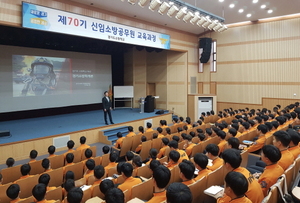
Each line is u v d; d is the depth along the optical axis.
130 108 14.19
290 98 11.38
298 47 11.06
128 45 12.48
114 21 9.05
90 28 8.13
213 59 13.69
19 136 7.43
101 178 3.62
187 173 2.88
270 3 9.65
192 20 8.10
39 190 2.90
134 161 4.07
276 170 2.89
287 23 11.30
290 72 11.33
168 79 13.45
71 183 3.32
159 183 2.50
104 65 13.09
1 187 3.78
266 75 12.02
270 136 5.30
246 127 6.31
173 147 4.58
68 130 8.27
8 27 8.21
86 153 4.95
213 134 6.70
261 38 12.07
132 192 3.00
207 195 3.10
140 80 14.27
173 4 7.29
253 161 4.80
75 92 11.80
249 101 12.60
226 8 10.09
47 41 9.69
